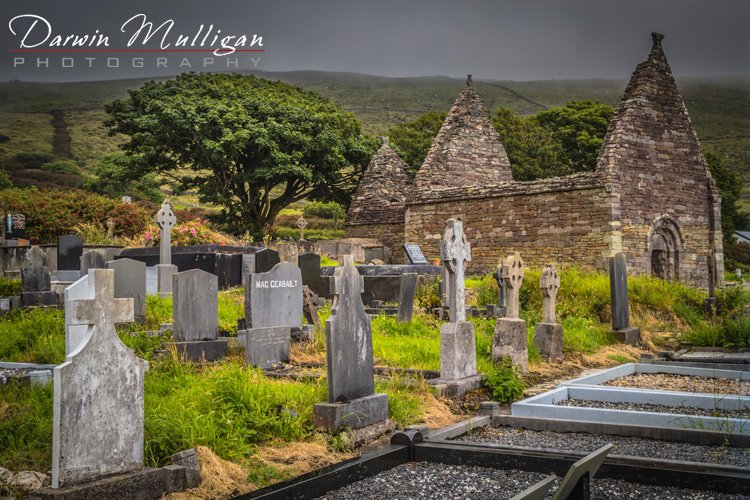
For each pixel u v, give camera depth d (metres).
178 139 41.81
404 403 8.14
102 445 5.07
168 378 8.75
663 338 16.83
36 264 15.99
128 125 44.62
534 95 124.25
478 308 18.19
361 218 41.78
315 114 44.25
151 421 6.04
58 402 4.82
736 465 5.78
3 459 5.65
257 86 48.41
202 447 5.91
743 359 13.27
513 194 30.00
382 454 6.15
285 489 5.22
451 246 9.66
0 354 11.12
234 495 5.41
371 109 129.38
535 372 11.39
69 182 62.75
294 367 10.50
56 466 4.80
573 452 6.04
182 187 46.41
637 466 5.66
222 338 11.84
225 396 7.18
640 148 28.00
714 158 29.94
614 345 15.36
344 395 7.20
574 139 55.31
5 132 80.12
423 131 61.31
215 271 21.33
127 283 14.02
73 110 99.00
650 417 7.47
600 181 26.92
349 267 7.45
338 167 45.28
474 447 6.33
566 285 19.30
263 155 43.59
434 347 12.10
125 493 5.02
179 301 10.69
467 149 36.72
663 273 29.00
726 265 37.75
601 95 109.50
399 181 42.88
